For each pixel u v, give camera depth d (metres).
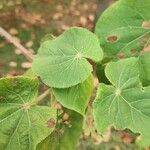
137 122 0.23
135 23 0.27
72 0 1.68
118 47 0.27
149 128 0.23
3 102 0.25
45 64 0.25
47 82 0.24
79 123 0.28
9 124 0.25
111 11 0.27
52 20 1.54
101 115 0.23
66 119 0.28
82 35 0.26
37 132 0.25
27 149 0.25
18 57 1.26
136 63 0.25
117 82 0.24
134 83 0.24
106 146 0.90
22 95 0.25
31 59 0.28
